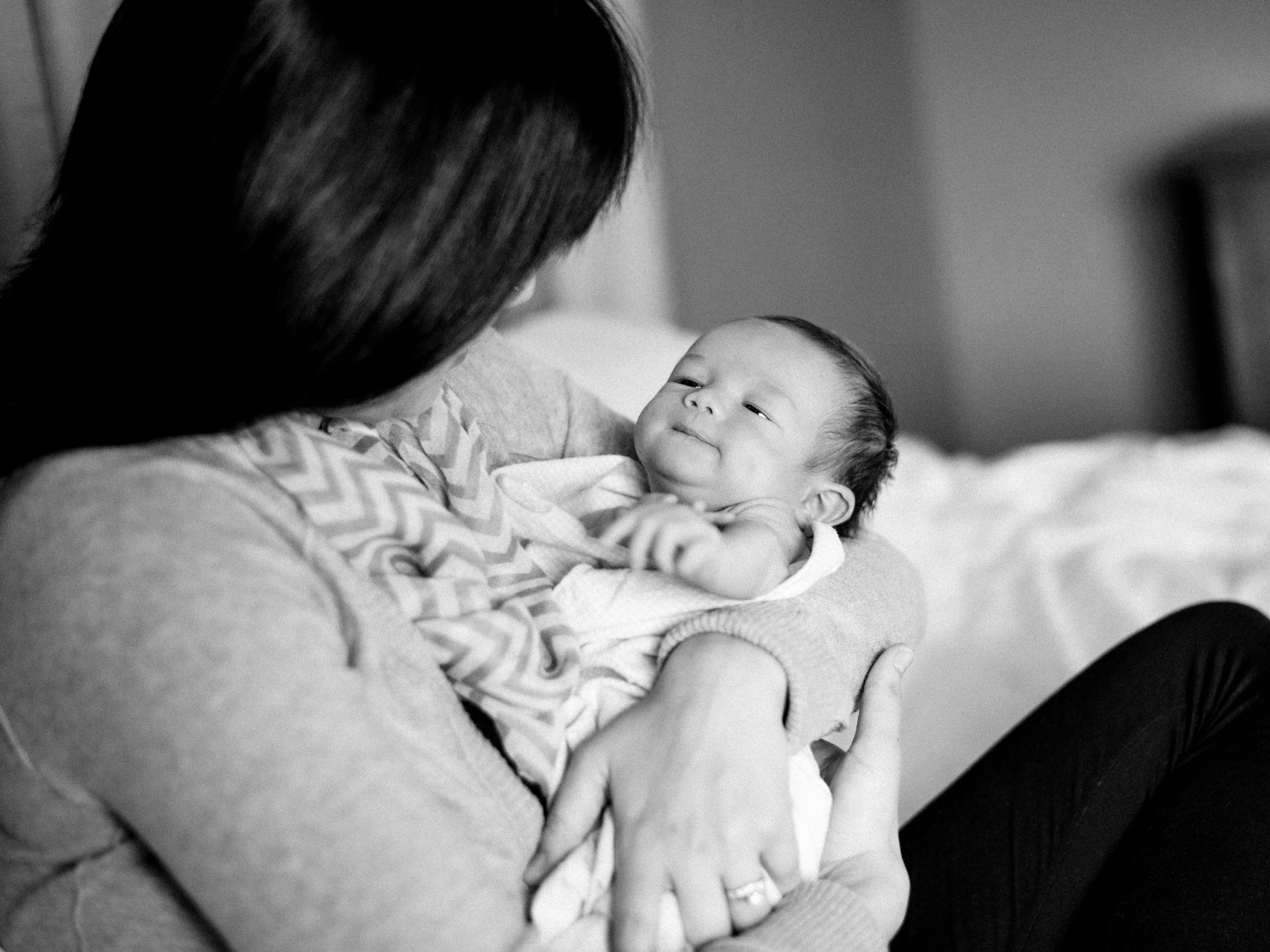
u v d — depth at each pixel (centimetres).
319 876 49
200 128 54
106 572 50
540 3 58
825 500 86
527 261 58
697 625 68
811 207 359
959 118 382
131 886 56
